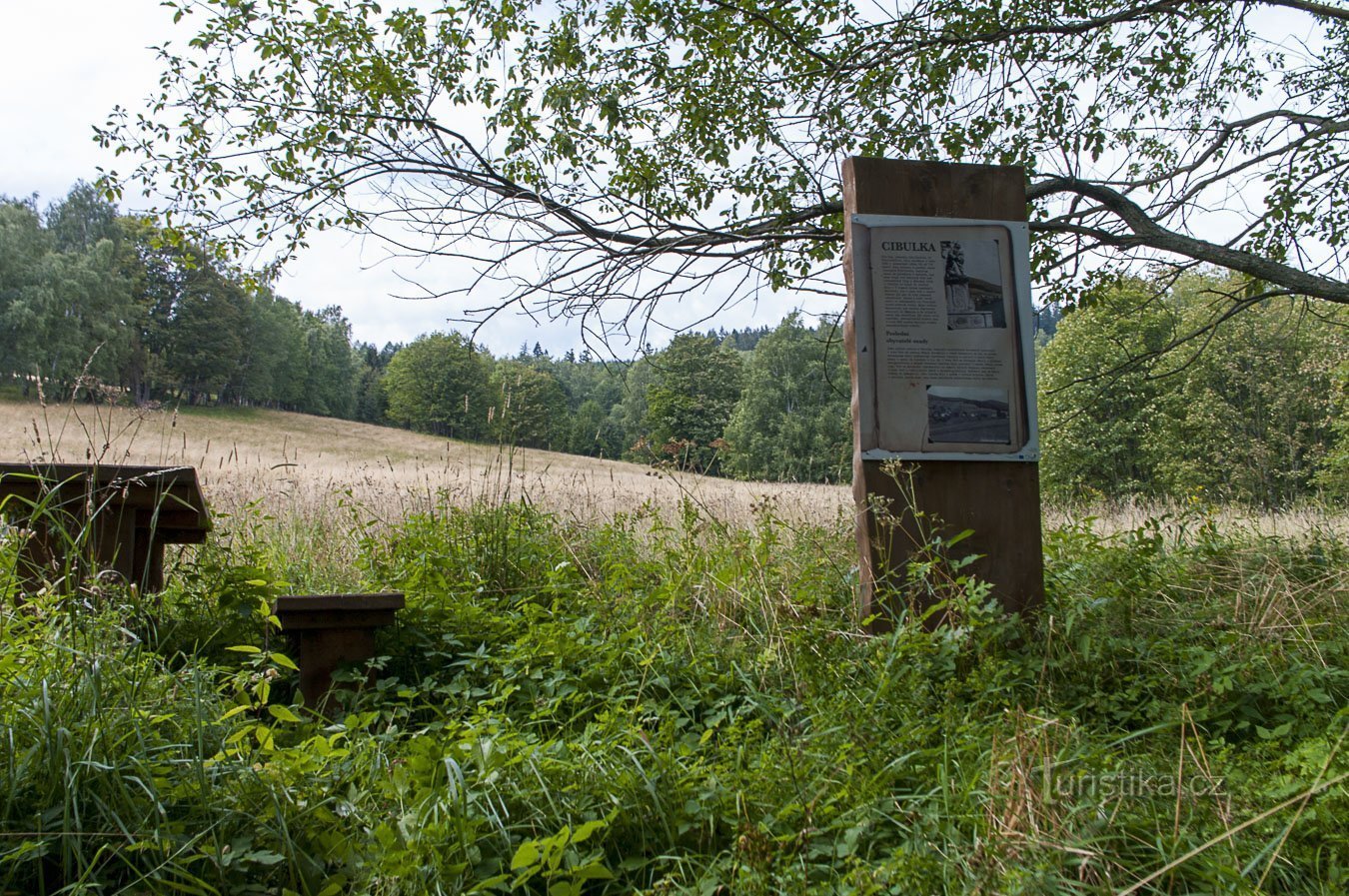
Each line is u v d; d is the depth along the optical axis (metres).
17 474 3.91
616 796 2.41
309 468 10.52
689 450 8.09
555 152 6.65
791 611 4.37
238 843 2.13
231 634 4.04
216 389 79.12
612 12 6.67
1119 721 3.38
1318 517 8.48
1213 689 3.38
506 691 3.45
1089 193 6.87
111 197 6.50
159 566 4.74
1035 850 2.06
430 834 2.10
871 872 2.09
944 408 4.54
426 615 4.45
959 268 4.62
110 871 2.10
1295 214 7.13
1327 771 2.43
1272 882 2.13
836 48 6.88
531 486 6.91
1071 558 5.64
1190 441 31.22
